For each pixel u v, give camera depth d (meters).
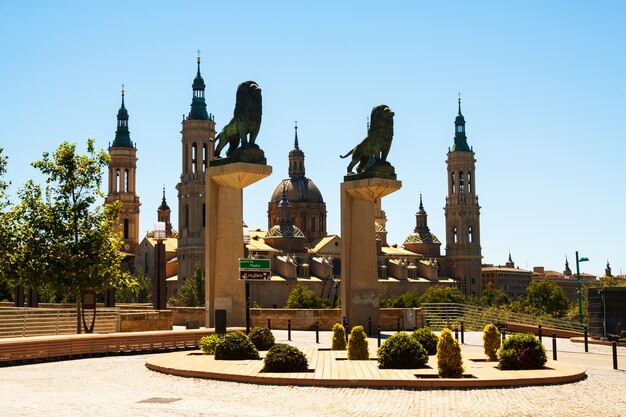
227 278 50.47
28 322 47.38
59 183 48.56
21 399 23.66
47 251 47.84
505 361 29.83
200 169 198.25
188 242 194.12
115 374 30.34
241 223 51.09
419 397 24.27
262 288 178.75
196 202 195.75
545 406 22.77
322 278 190.38
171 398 24.03
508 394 24.86
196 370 29.12
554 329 60.38
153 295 59.41
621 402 23.61
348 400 23.69
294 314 56.34
